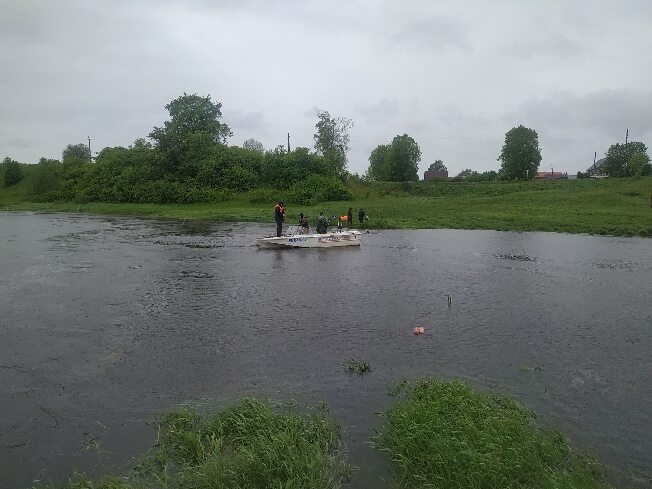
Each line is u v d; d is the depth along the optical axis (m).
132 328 13.47
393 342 12.59
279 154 74.06
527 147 98.50
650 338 13.19
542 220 45.97
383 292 18.23
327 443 7.64
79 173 81.50
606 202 59.00
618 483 6.89
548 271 23.22
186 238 34.78
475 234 39.41
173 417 8.40
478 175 109.75
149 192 68.75
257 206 61.25
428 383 9.65
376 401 9.25
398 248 30.62
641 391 9.85
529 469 6.82
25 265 23.34
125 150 83.38
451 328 13.85
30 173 95.19
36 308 15.45
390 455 7.45
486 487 6.50
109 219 52.16
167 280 19.98
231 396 9.41
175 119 80.56
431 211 53.91
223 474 6.64
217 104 86.44
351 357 11.48
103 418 8.58
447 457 6.88
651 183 72.19
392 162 103.75
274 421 8.00
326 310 15.53
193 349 11.88
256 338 12.71
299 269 22.75
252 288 18.61
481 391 9.71
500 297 17.73
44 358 11.23
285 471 6.73
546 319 14.93
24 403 9.10
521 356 11.73
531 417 8.62
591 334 13.49
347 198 65.25
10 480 6.94
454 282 20.33
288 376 10.36
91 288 18.39
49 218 54.12
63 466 7.26
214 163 71.38
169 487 6.65
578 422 8.57
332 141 78.25
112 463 7.30
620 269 23.94
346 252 28.62
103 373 10.42
